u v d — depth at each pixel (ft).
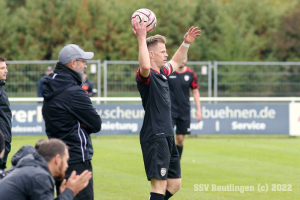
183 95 92.58
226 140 136.98
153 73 50.16
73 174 35.83
